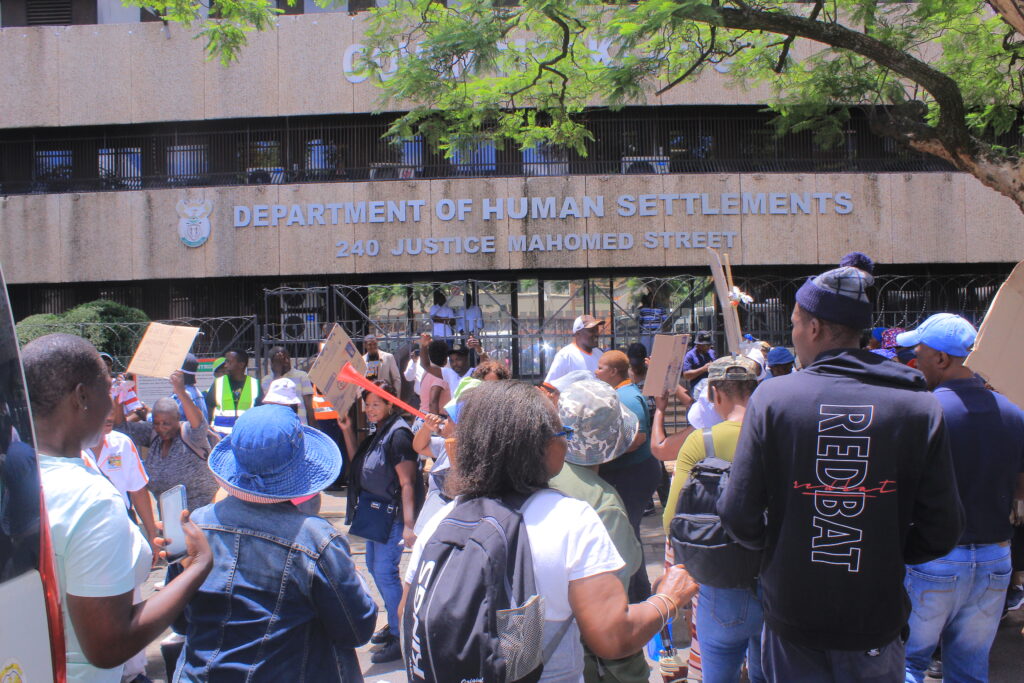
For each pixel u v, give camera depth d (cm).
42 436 235
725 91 1717
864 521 249
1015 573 526
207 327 1775
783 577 260
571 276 1781
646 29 749
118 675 246
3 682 158
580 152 1097
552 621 203
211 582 245
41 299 1814
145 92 1741
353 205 1702
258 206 1708
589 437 303
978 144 800
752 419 266
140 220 1723
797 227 1695
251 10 928
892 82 959
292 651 244
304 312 1781
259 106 1739
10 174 1811
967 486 334
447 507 223
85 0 1838
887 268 1797
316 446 270
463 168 1759
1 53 1752
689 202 1686
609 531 295
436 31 925
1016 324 251
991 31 920
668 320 1491
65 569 211
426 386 877
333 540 250
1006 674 454
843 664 255
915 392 254
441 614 189
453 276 1789
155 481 532
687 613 472
